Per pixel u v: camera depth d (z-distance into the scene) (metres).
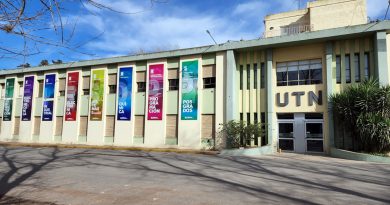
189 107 22.78
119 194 7.87
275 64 21.36
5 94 32.34
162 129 23.58
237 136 20.20
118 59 25.75
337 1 29.31
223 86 21.89
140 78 25.30
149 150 22.50
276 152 20.17
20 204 7.02
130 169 12.44
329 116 18.77
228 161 15.27
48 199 7.48
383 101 16.03
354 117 16.92
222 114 21.62
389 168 12.91
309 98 20.02
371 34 18.41
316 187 8.80
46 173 11.41
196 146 22.17
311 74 20.33
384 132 15.62
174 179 10.06
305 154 18.95
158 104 23.98
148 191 8.18
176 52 23.53
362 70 18.69
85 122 27.05
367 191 8.32
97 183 9.41
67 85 28.38
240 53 22.53
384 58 17.55
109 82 26.58
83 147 25.14
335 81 19.19
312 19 30.00
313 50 20.25
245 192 8.05
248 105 21.88
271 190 8.33
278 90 21.02
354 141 18.00
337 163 14.56
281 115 20.98
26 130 30.12
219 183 9.33
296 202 7.02
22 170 12.15
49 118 28.89
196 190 8.28
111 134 25.73
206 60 22.86
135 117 24.98
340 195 7.79
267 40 20.56
